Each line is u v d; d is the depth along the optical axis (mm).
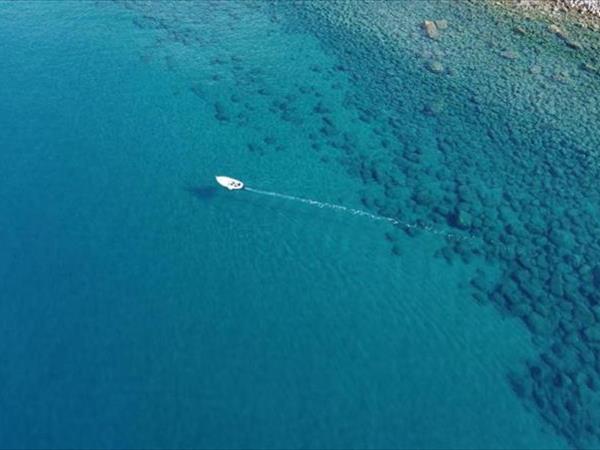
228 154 32312
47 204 28875
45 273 25875
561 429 21719
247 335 24125
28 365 22734
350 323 24750
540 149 32750
